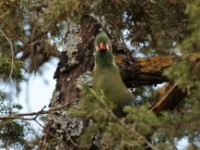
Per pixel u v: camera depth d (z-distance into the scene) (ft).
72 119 33.30
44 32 42.14
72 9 30.30
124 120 22.18
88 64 35.14
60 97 34.47
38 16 42.78
